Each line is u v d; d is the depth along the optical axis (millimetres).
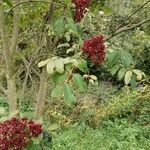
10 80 3484
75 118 9977
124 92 10477
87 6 3166
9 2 3479
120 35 10836
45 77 3660
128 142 8602
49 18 3604
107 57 3072
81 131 9367
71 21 3062
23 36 4852
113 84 11789
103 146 8594
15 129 2768
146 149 8586
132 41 11219
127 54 3068
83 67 2879
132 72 3094
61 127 9305
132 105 10070
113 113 9867
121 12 11484
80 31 3172
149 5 8078
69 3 3129
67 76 2850
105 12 4055
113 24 11344
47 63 2828
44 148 3002
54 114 9188
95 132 9312
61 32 3119
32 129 2809
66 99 2816
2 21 3332
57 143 8516
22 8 4199
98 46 2969
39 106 3670
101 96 10742
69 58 2875
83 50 2977
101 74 11844
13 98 3498
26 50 4633
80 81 2861
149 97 10148
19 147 2775
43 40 3812
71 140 8766
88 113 9906
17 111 3086
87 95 10523
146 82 11055
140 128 9531
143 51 11547
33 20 4355
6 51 3408
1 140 2748
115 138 9047
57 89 2830
